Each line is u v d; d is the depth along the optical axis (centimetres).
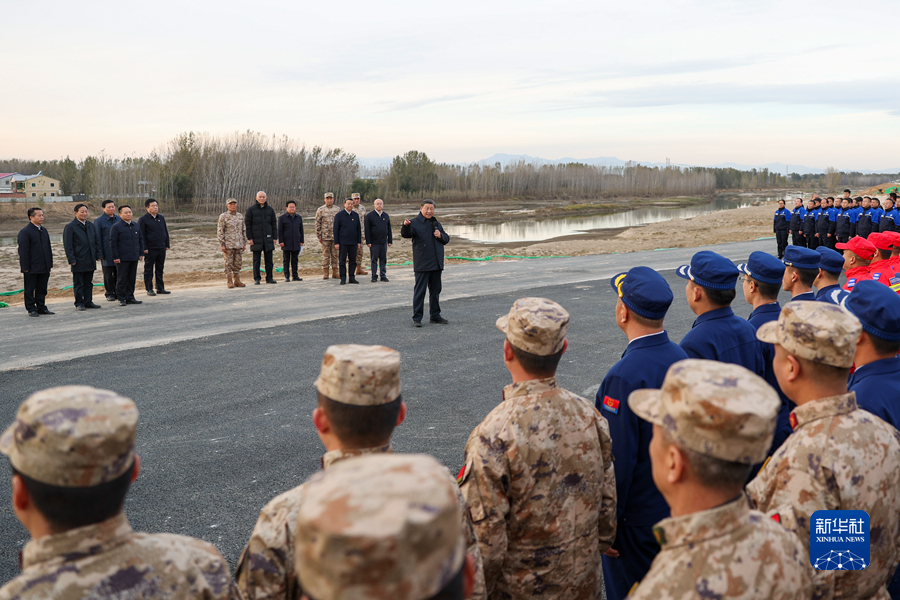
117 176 7525
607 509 252
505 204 9994
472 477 230
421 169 11194
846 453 186
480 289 1351
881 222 1984
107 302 1259
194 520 397
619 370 278
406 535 88
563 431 234
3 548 366
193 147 7969
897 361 259
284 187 8256
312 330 944
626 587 285
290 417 580
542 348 231
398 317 1042
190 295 1315
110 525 135
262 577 171
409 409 604
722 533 140
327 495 95
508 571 238
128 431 132
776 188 19562
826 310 198
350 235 1434
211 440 526
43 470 126
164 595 137
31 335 930
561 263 1916
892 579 230
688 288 364
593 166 15438
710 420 136
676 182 15288
